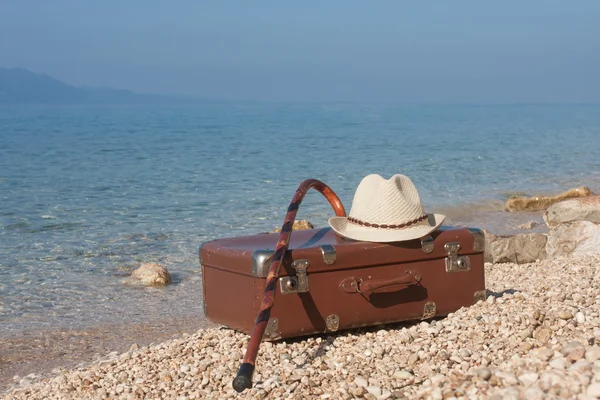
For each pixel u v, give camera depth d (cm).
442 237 534
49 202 1759
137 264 1116
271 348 490
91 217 1533
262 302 453
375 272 511
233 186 2077
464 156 3086
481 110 15638
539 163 2738
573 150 3331
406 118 9394
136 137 4847
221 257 514
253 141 4375
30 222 1468
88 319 821
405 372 417
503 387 351
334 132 5553
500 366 385
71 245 1252
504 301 542
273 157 3155
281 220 1491
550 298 538
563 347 382
